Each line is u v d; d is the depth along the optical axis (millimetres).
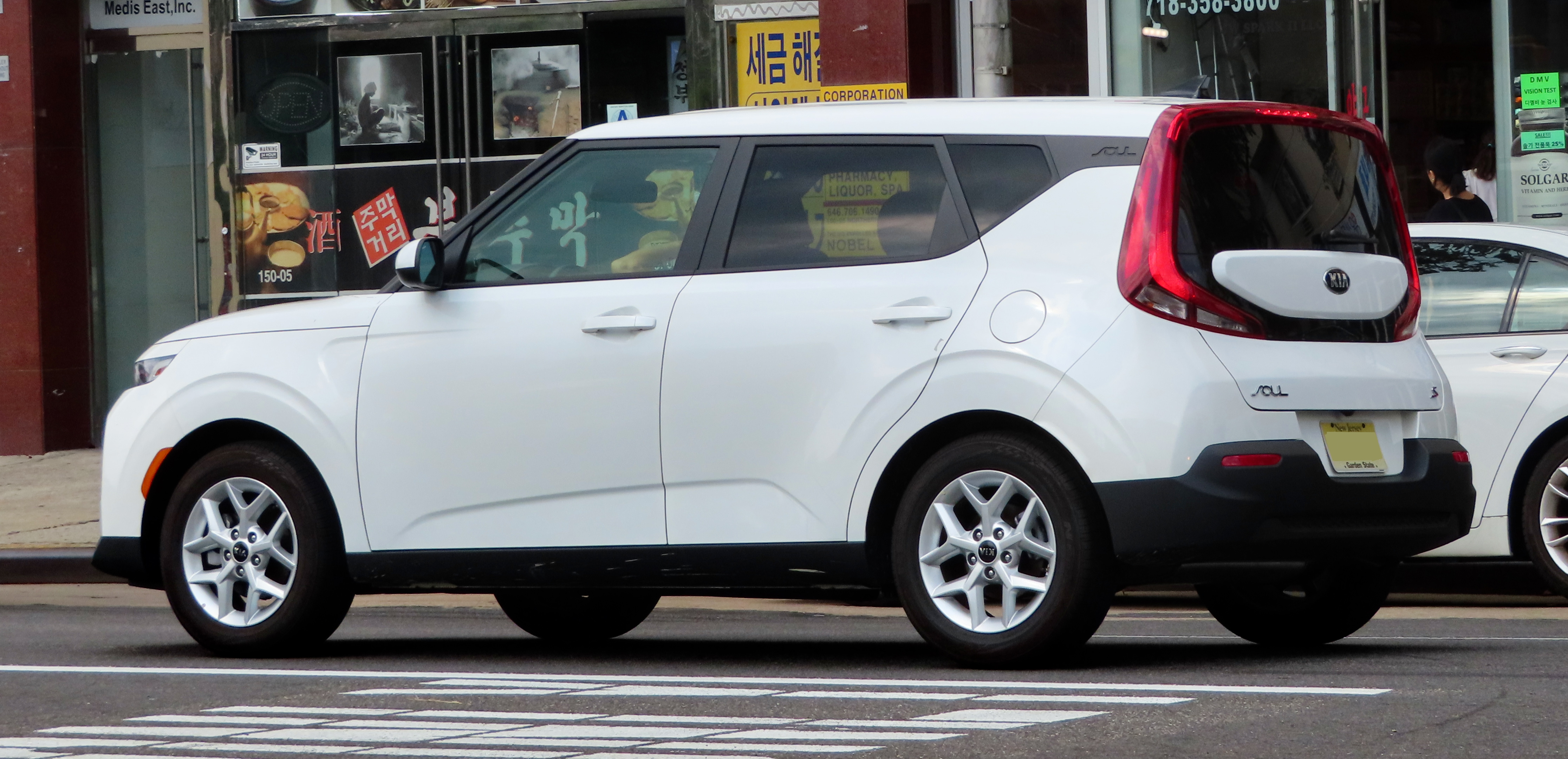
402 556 19984
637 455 18875
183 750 14336
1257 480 16812
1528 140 40125
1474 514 21750
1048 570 17234
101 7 47125
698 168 19312
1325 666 18141
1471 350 25906
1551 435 25359
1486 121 40312
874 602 28984
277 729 15188
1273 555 17109
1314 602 20031
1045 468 17141
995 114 18266
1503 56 40156
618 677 18062
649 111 43000
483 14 43719
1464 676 17141
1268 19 40594
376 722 15391
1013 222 17797
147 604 30219
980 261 17797
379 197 44562
